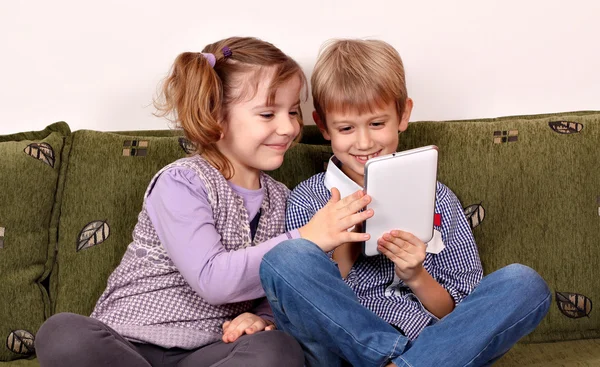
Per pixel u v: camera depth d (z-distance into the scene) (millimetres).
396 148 1400
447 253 1328
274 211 1336
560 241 1370
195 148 1421
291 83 1276
